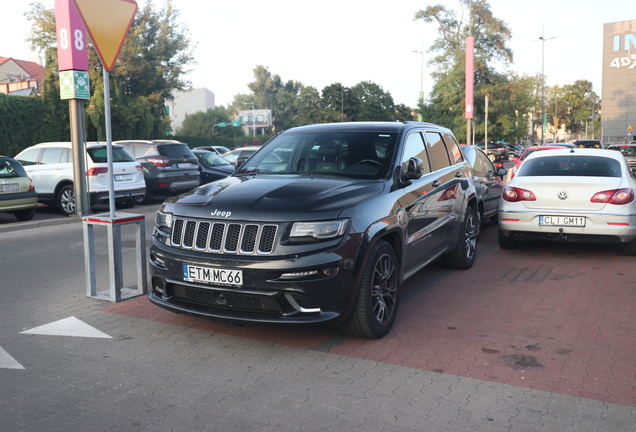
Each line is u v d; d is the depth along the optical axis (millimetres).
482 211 8359
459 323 4797
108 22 5426
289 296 3920
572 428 3021
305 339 4430
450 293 5754
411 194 5047
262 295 3920
